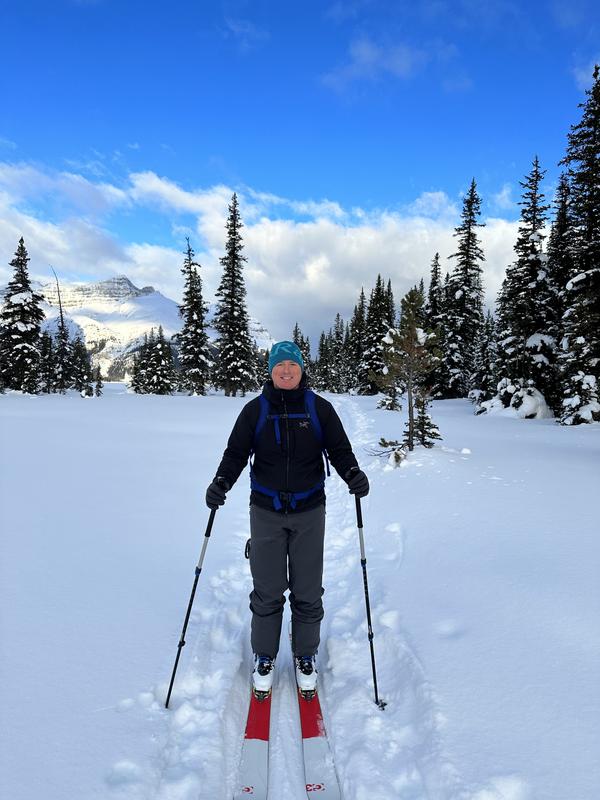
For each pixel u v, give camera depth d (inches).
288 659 124.3
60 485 282.8
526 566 158.6
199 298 1668.3
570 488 262.8
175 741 91.4
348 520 250.1
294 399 108.3
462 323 1283.2
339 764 88.9
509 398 844.0
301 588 110.8
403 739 93.1
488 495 252.1
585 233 708.7
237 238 1560.0
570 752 82.7
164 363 2023.9
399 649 118.8
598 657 108.2
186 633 127.7
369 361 1702.8
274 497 106.4
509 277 869.2
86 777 79.4
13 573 155.7
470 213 1254.3
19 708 93.8
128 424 641.0
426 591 149.2
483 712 93.7
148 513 238.1
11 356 1382.9
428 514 228.4
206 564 179.0
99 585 152.3
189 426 650.8
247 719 102.5
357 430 629.3
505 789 76.5
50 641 117.8
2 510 225.9
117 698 99.7
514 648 113.6
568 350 716.0
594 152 686.5
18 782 77.0
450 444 449.4
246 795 82.8
